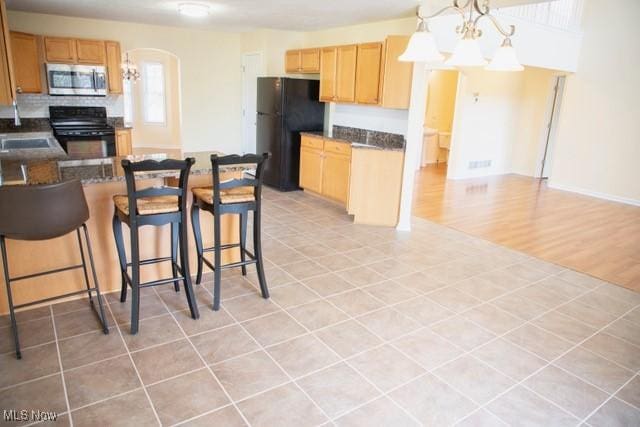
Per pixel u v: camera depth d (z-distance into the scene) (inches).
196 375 90.2
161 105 371.6
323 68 229.9
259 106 261.1
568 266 163.0
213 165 107.3
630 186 274.7
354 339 106.1
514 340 109.6
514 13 239.3
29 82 219.0
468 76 305.7
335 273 145.0
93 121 251.0
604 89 281.3
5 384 85.0
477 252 173.0
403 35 193.6
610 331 116.5
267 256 157.4
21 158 145.6
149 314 113.4
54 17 225.1
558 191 299.0
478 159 336.8
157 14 216.1
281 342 103.4
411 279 143.5
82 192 100.7
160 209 103.3
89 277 120.3
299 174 256.1
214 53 278.1
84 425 75.7
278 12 196.4
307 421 78.9
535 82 340.2
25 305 98.3
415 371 94.9
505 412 83.8
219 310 117.0
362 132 229.0
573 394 90.1
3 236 91.3
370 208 197.9
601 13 277.6
